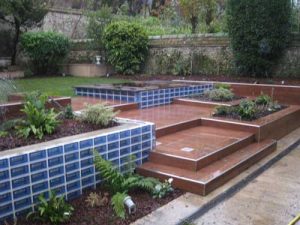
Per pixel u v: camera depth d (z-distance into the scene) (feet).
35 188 9.78
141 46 38.34
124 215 9.78
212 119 18.70
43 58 39.86
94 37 41.63
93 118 12.92
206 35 34.17
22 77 37.83
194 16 38.81
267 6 27.53
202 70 34.78
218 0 38.27
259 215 10.41
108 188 11.37
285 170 14.55
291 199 11.60
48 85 30.32
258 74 30.37
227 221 9.98
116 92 23.20
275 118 19.35
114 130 12.21
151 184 11.44
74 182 10.84
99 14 41.93
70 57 44.39
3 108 13.71
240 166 13.83
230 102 23.40
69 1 62.18
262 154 15.93
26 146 10.09
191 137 16.29
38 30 43.55
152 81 30.83
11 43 41.24
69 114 13.89
